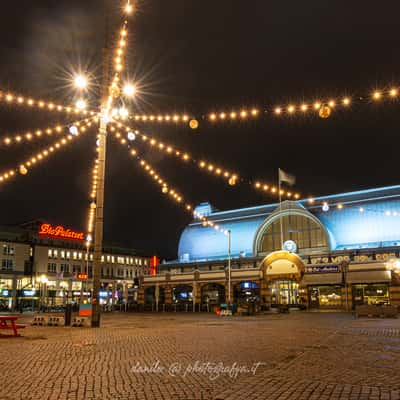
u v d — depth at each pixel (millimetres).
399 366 10906
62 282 99625
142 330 23250
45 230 95688
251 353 13250
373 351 13672
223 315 45219
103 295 105875
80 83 24141
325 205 50250
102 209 26344
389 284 50469
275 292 57812
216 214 74750
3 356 13086
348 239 60031
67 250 102438
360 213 60469
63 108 23828
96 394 8172
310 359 12039
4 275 89688
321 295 54719
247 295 59562
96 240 26266
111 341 17250
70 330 23609
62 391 8422
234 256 68375
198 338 18219
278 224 63312
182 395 8039
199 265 68562
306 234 61062
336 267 53656
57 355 13203
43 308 70500
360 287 52406
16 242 93688
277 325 26750
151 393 8211
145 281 69562
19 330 23641
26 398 7922
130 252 120438
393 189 60562
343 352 13445
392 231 57938
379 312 35375
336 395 7938
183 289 67000
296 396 7887
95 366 11133
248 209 71875
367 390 8305
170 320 35656
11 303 89875
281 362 11539
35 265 95438
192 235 74688
